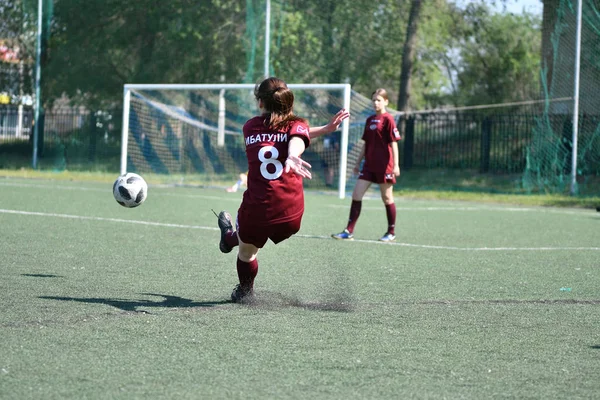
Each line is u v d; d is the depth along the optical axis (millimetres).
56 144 41281
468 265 11586
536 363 6066
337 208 22578
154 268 10359
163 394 5031
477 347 6531
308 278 9961
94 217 16969
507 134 36969
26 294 8227
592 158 31781
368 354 6191
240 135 33781
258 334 6754
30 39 43031
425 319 7605
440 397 5133
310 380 5430
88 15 42875
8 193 23125
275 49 39125
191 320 7238
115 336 6531
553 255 13016
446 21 44250
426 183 35344
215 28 40500
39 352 5949
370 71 41969
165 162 34219
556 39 31953
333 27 40500
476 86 45594
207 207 20906
